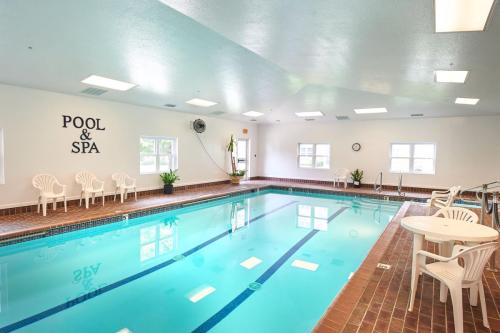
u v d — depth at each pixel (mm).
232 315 2801
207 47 3920
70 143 6359
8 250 4383
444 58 3232
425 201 8016
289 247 4727
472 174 8570
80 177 6512
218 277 3627
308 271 3807
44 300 3061
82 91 6098
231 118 10547
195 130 9414
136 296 3154
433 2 2070
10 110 5488
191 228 5848
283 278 3598
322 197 9352
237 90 6379
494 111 7672
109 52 4066
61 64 4523
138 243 4922
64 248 4656
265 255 4375
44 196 5520
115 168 7258
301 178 11555
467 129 8602
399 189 8672
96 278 3594
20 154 5633
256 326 2631
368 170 10125
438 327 2199
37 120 5844
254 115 9906
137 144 7766
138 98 6953
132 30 3385
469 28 2449
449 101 6203
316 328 2186
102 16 3051
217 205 8070
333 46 3154
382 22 2479
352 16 2406
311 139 11258
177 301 3053
